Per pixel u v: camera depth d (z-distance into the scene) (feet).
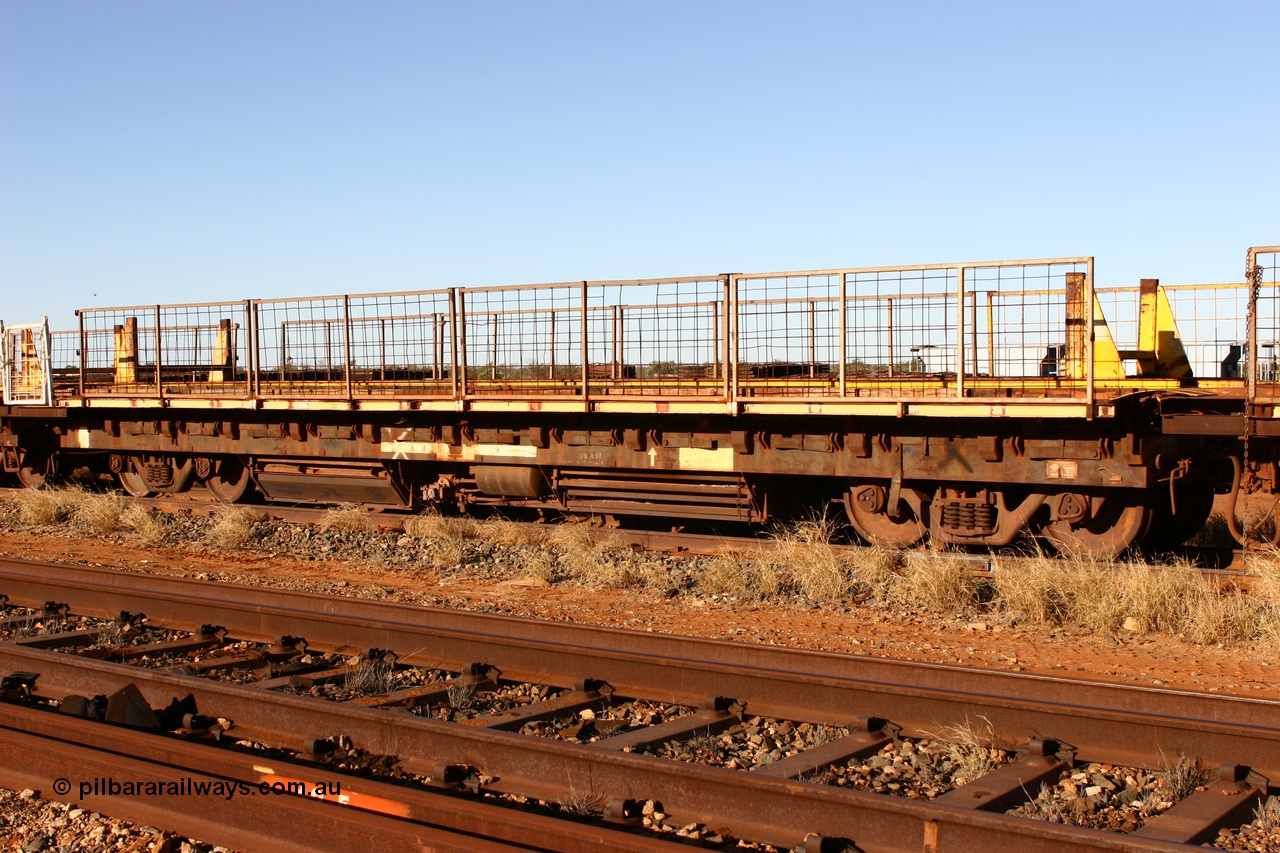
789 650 24.17
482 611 31.45
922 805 14.94
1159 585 30.78
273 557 44.09
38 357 66.85
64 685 24.12
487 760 18.44
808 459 42.09
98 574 36.42
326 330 54.19
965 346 42.04
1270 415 34.83
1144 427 36.73
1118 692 20.77
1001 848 14.35
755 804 16.22
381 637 27.20
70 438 65.87
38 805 17.57
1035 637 29.25
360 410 51.44
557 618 31.86
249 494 61.11
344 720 19.89
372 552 44.06
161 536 48.42
